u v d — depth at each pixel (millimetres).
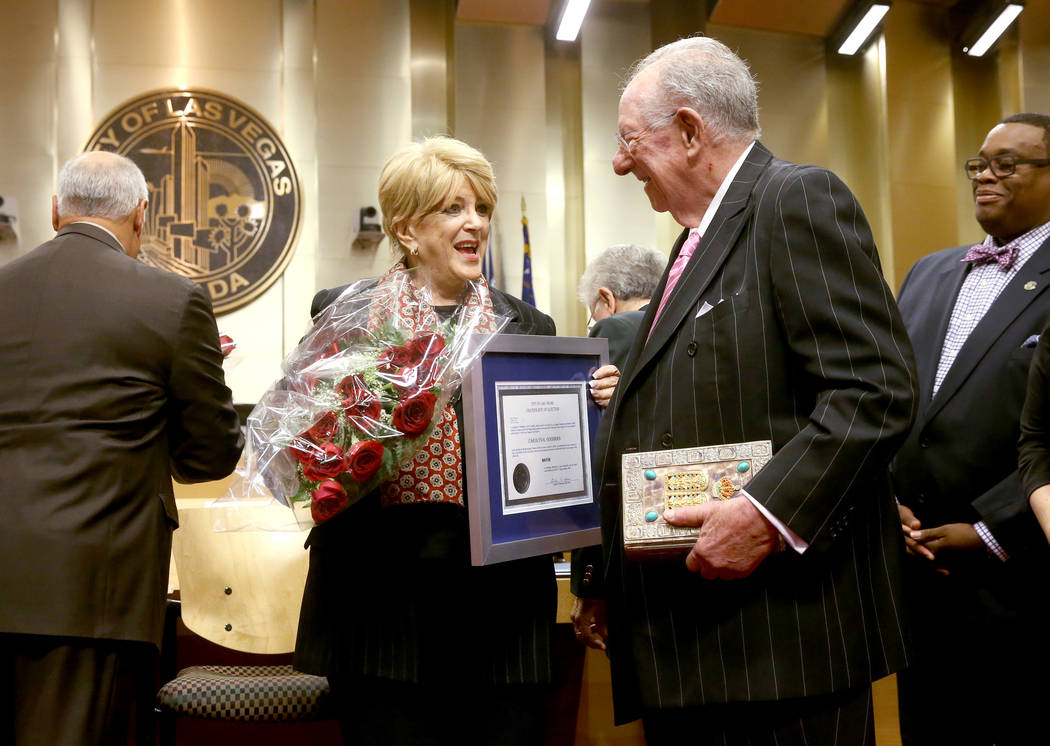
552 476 1708
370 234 7055
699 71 1499
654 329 1465
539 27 7699
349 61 7379
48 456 1749
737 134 1504
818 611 1330
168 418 1942
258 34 7297
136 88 7039
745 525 1266
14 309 1838
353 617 1639
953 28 8094
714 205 1511
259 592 2271
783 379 1361
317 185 7191
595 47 7734
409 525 1632
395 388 1570
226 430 1985
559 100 7746
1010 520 1849
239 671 2311
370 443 1524
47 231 6781
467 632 1665
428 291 1744
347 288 1796
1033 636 1883
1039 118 2150
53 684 1688
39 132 6840
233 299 6953
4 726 1703
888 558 1399
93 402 1795
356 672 1622
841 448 1248
